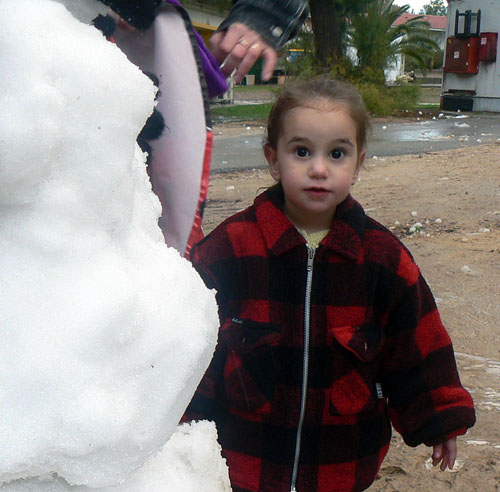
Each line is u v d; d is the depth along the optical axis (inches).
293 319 72.3
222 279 73.8
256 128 617.6
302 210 74.4
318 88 73.2
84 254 33.0
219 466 46.5
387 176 343.3
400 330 74.4
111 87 33.7
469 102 869.8
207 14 703.7
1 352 31.3
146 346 33.3
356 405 71.9
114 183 34.2
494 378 128.0
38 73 32.3
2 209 33.0
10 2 34.6
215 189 308.0
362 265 72.6
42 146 31.3
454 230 233.8
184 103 53.6
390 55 852.6
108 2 46.9
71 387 31.1
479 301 168.1
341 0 821.9
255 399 71.7
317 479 72.6
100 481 33.1
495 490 93.8
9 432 30.6
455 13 874.1
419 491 93.9
